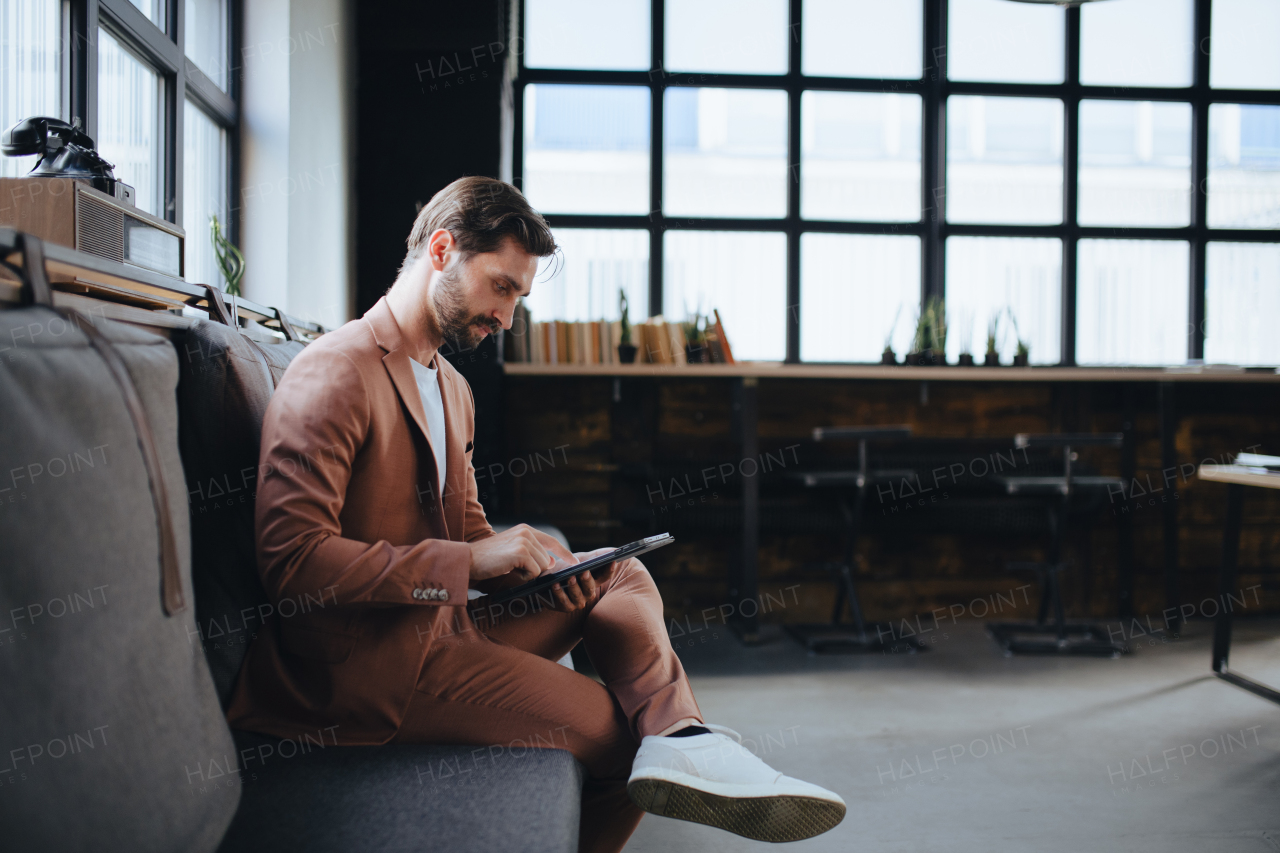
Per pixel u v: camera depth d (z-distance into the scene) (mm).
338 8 3135
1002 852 1560
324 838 728
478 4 3393
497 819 769
